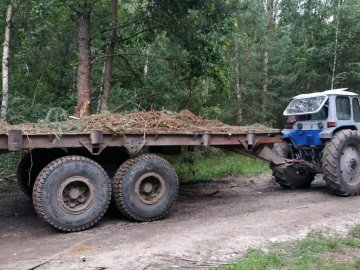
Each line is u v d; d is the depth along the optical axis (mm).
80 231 5891
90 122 6328
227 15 10422
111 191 6238
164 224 6191
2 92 11258
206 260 4543
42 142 5707
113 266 4340
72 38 13219
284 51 16094
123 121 6508
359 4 18031
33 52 12531
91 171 5969
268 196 8344
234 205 7477
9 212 7172
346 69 18266
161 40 11977
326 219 6215
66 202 5855
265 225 5871
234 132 7246
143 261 4457
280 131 7945
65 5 9719
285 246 5000
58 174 5738
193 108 12398
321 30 19125
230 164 12719
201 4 10172
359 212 6707
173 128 6809
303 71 17906
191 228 5848
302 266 4371
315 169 8602
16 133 5500
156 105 11445
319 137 8250
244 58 15164
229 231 5566
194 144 6848
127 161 6434
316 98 8523
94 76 13398
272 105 15945
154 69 12289
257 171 11984
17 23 12344
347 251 4941
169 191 6574
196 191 9125
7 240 5539
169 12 10484
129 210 6270
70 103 12289
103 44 11703
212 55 10836
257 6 15367
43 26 12164
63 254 4797
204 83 13711
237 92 15391
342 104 8430
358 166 8352
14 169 10086
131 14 11797
